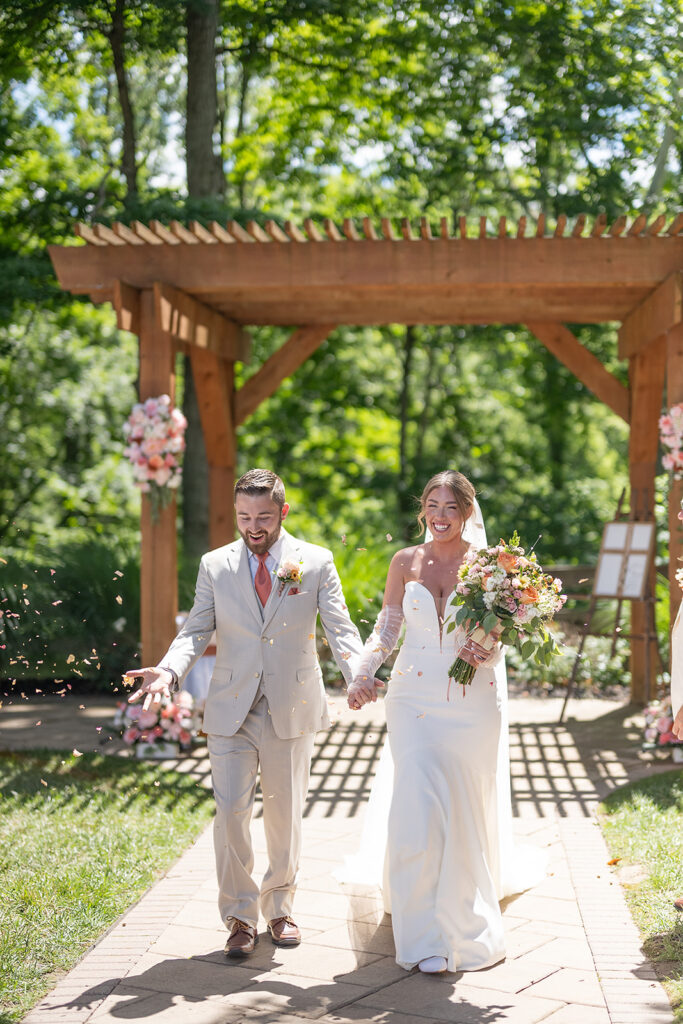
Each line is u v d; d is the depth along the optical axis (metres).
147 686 3.71
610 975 3.62
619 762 7.05
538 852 4.98
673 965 3.65
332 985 3.59
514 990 3.52
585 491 17.16
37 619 9.65
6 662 9.41
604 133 11.65
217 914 4.30
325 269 7.35
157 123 14.01
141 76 13.38
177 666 3.79
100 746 7.60
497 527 15.76
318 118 14.59
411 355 18.66
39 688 9.95
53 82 12.87
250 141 14.55
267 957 3.86
